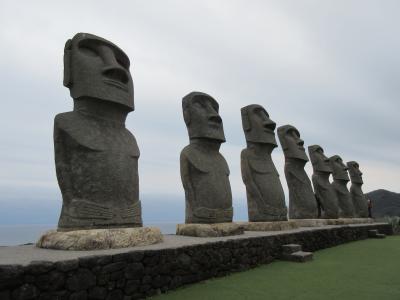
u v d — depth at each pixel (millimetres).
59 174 7375
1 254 5902
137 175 8211
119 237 6812
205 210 10438
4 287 4523
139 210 8000
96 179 7316
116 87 7938
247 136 14039
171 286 6816
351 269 9102
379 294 6715
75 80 7785
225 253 8406
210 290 6852
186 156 10891
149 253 6422
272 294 6645
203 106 11516
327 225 16812
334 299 6375
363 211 23750
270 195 13281
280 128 16922
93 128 7660
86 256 5492
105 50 8094
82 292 5316
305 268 9227
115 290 5773
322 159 19484
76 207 7113
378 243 15453
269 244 10211
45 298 4891
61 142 7422
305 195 16266
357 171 24453
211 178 10781
